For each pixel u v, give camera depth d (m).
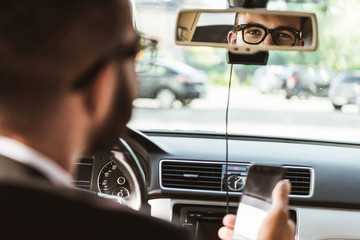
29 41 0.66
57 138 0.71
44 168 0.70
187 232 0.72
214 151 2.95
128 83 0.78
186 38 2.16
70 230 0.66
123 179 2.71
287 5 15.20
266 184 1.50
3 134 0.69
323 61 18.80
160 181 2.89
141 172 2.65
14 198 0.65
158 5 12.11
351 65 18.88
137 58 0.81
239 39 2.57
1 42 0.66
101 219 0.67
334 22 18.92
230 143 3.03
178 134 3.09
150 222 0.70
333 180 2.89
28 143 0.70
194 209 2.91
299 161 2.92
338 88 15.28
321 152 2.99
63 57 0.68
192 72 13.77
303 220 2.89
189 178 2.90
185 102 13.54
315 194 2.89
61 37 0.67
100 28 0.70
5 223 0.64
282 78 16.27
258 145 3.03
